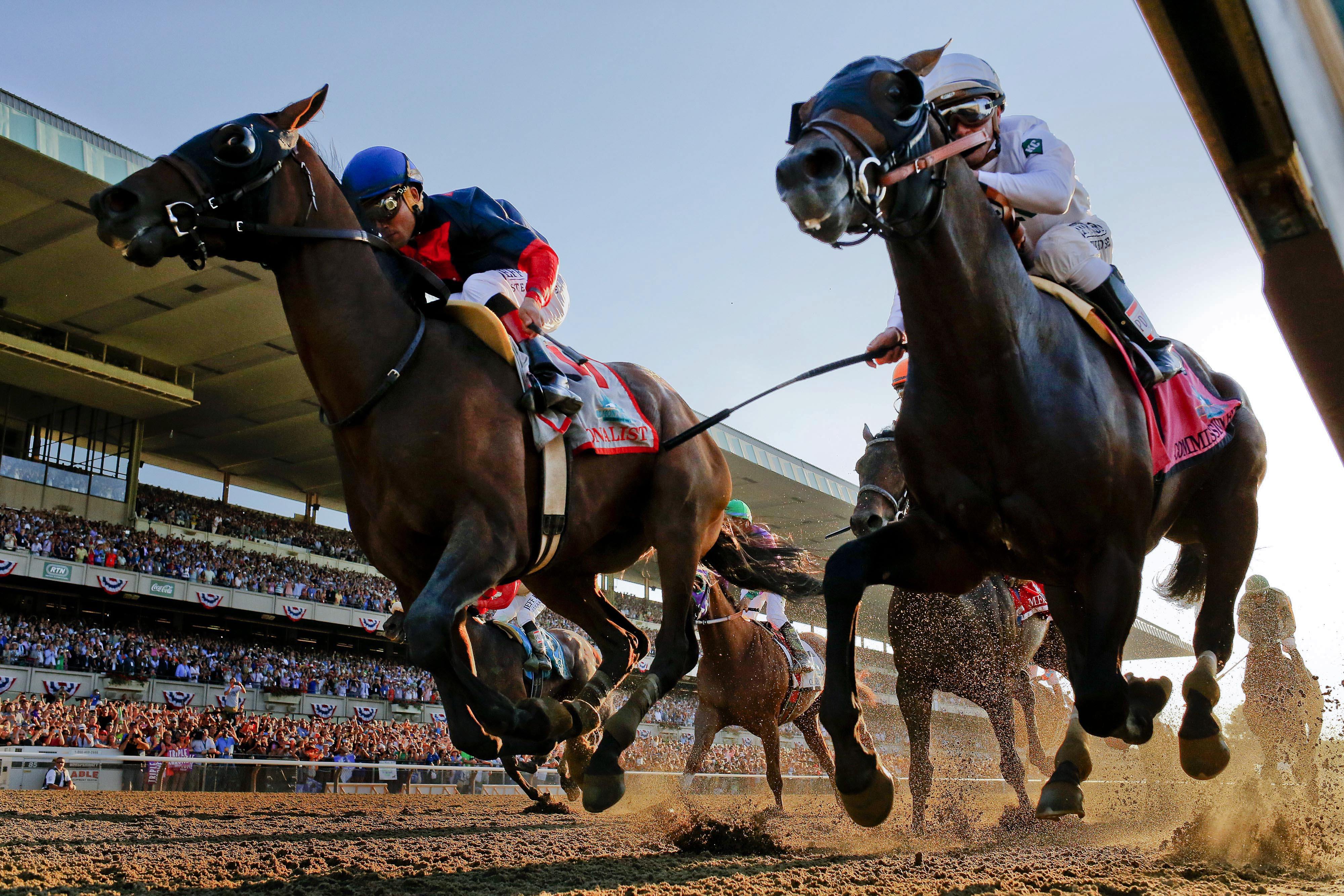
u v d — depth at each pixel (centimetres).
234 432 3145
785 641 722
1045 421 276
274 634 2844
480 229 400
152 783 1252
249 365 2689
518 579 376
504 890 298
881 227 256
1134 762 725
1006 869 342
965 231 270
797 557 512
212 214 334
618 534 436
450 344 354
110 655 2172
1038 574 297
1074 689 288
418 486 334
